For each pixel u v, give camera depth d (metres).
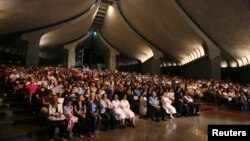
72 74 17.05
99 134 6.81
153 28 27.06
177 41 26.42
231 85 16.67
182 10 20.09
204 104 14.01
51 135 6.13
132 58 43.91
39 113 7.57
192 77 28.12
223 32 19.41
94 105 7.38
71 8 22.83
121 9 28.95
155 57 32.31
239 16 16.19
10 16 17.61
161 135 6.75
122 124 7.79
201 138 6.45
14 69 15.20
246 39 18.44
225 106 13.70
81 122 6.84
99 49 48.00
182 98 10.78
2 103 8.12
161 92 10.97
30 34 24.36
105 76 18.28
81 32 33.75
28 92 8.73
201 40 22.55
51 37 28.53
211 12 17.83
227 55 23.44
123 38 35.09
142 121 9.00
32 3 16.88
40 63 40.41
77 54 48.94
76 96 8.00
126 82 13.87
